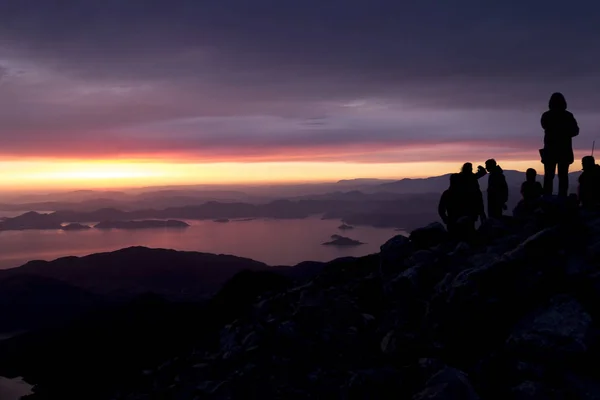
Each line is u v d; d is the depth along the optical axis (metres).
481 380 11.59
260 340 16.52
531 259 13.12
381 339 15.29
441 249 18.20
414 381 12.09
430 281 16.08
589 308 12.03
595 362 10.91
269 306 19.77
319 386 13.37
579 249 13.50
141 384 18.44
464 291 13.09
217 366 16.14
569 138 17.52
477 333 12.83
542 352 11.25
